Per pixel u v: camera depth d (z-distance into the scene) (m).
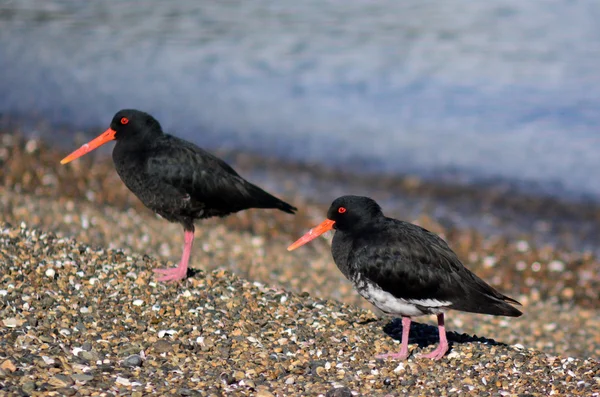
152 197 10.91
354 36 31.23
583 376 8.27
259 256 15.27
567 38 30.47
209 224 17.23
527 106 24.75
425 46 30.06
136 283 9.88
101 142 10.91
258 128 23.78
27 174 18.64
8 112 24.19
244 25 33.31
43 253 10.22
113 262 10.45
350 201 8.91
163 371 7.69
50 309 8.73
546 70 27.31
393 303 8.61
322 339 9.00
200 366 7.91
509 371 8.39
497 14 34.06
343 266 9.00
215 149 22.20
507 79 26.69
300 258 15.57
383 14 34.41
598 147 22.16
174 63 29.20
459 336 9.77
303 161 21.69
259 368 7.98
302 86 26.89
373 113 24.75
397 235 8.66
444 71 27.59
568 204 19.31
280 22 33.50
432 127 23.83
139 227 15.70
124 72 28.56
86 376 7.26
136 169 10.82
